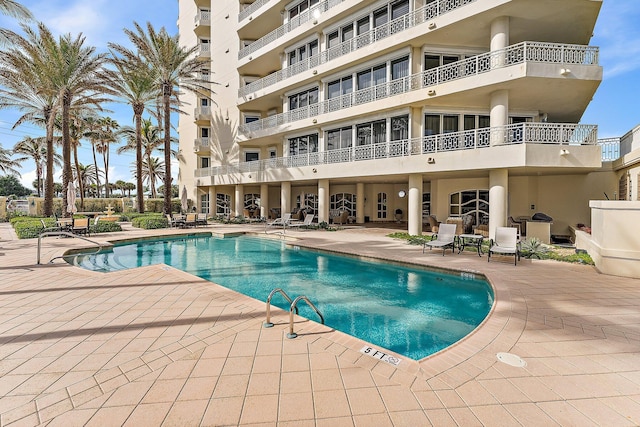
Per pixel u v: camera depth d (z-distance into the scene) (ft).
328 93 56.80
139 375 9.59
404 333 15.75
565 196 44.34
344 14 51.67
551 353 10.99
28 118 71.77
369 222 71.26
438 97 40.40
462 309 19.11
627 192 36.86
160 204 105.19
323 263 32.01
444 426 7.39
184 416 7.74
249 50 71.92
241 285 24.62
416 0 43.42
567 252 30.89
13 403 8.26
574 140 35.76
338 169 51.62
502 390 8.84
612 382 9.25
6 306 15.96
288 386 9.00
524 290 18.60
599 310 15.20
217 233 51.01
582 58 35.14
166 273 23.40
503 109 37.09
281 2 62.44
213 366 10.12
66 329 13.10
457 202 51.44
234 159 78.02
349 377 9.47
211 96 84.89
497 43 36.91
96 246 36.65
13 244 36.91
